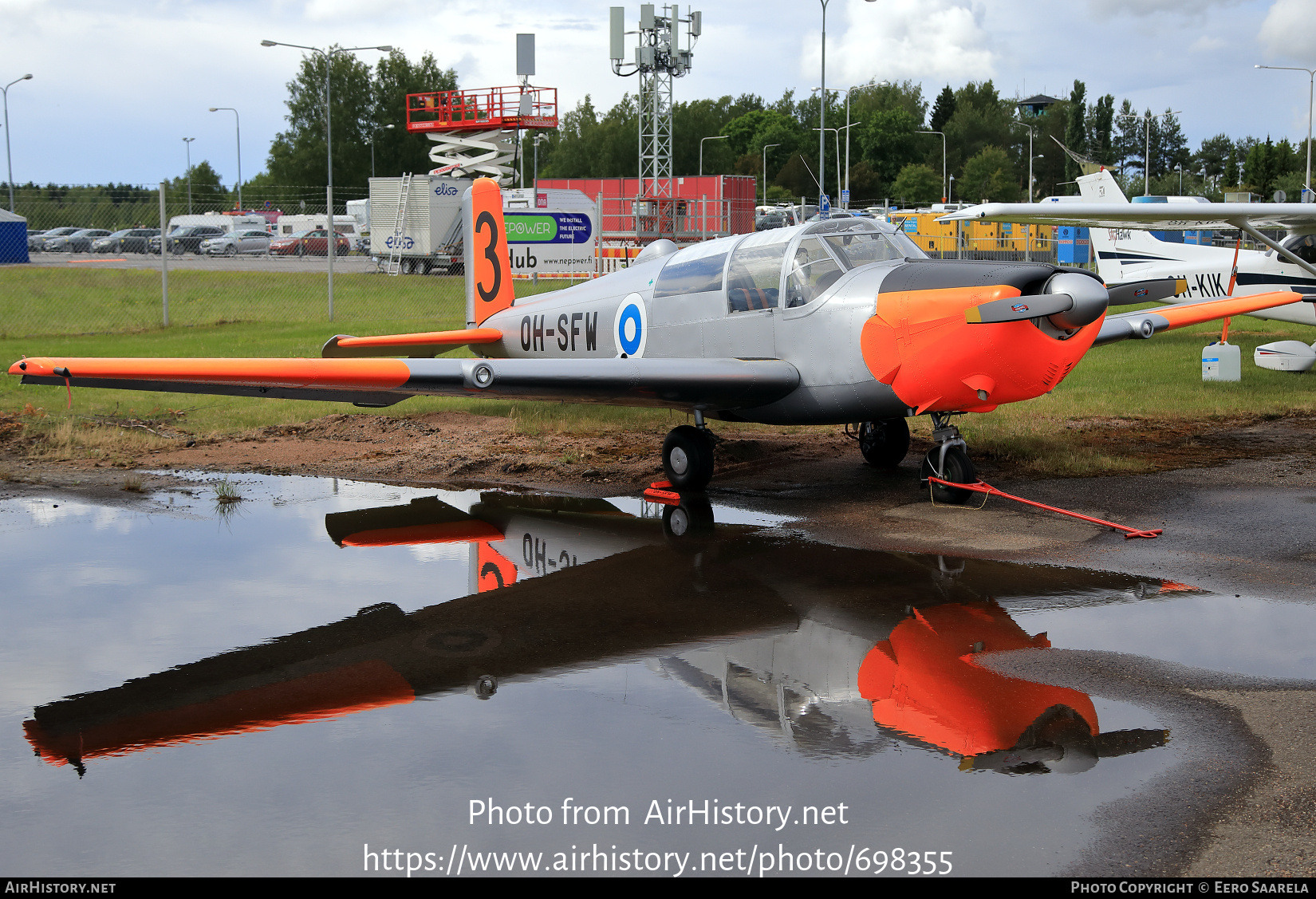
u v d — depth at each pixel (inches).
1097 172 826.8
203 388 268.4
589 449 390.9
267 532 270.7
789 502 306.3
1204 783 131.2
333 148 2974.9
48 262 1379.2
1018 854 116.3
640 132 1374.3
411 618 200.7
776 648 182.9
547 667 174.7
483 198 474.0
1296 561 234.2
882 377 288.7
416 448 395.5
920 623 195.3
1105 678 166.7
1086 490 313.9
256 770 138.9
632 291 379.6
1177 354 680.4
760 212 1742.1
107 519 284.5
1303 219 549.0
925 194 3393.2
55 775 137.7
